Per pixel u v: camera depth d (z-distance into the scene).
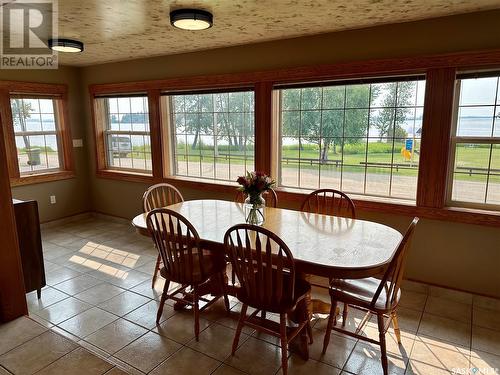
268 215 2.96
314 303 2.74
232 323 2.66
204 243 2.40
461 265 2.94
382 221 3.22
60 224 5.12
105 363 1.76
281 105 3.71
